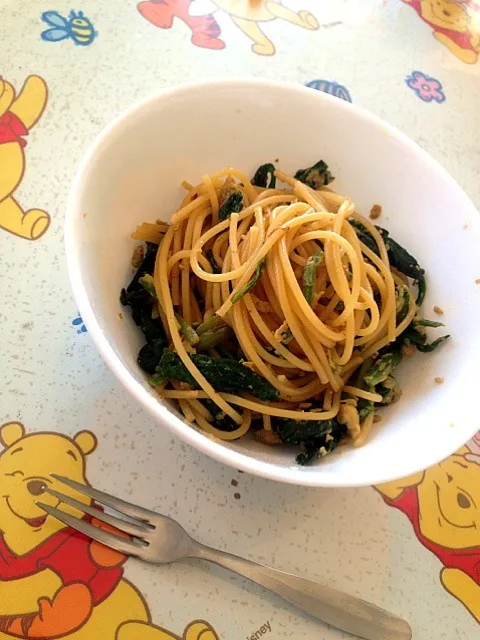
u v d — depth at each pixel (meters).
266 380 0.31
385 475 0.25
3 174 0.36
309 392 0.32
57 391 0.30
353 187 0.37
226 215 0.33
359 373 0.33
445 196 0.34
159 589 0.26
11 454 0.28
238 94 0.33
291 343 0.32
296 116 0.35
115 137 0.29
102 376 0.31
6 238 0.34
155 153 0.32
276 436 0.30
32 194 0.36
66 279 0.33
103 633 0.25
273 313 0.32
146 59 0.43
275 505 0.30
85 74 0.41
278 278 0.31
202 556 0.27
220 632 0.26
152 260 0.32
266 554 0.28
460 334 0.32
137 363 0.29
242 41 0.47
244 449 0.28
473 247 0.32
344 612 0.27
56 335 0.32
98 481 0.28
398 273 0.36
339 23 0.52
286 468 0.25
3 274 0.33
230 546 0.28
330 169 0.37
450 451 0.25
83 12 0.44
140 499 0.28
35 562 0.26
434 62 0.52
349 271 0.33
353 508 0.31
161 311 0.31
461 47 0.54
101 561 0.27
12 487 0.27
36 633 0.25
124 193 0.31
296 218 0.31
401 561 0.30
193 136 0.33
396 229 0.36
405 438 0.28
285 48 0.48
